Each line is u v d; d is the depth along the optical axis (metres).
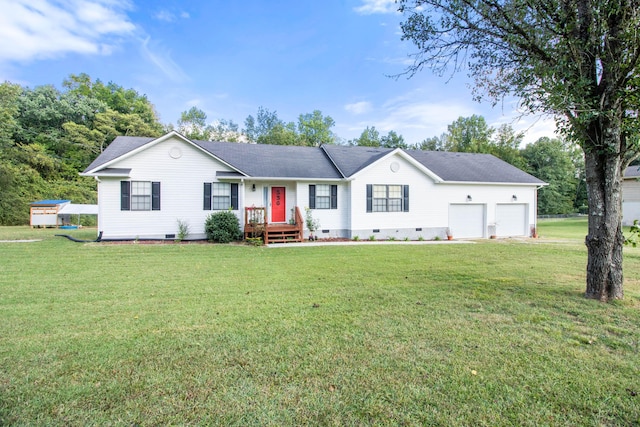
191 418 2.33
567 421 2.32
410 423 2.29
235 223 13.34
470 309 4.79
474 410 2.43
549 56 5.22
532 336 3.80
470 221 17.28
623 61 4.73
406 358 3.23
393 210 15.81
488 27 5.76
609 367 3.08
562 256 10.16
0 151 24.70
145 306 4.90
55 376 2.87
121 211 12.65
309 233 14.91
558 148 38.75
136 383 2.77
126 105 38.47
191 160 13.45
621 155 5.18
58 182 28.05
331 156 17.08
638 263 8.83
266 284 6.36
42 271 7.36
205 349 3.42
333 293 5.69
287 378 2.86
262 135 45.56
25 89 32.47
